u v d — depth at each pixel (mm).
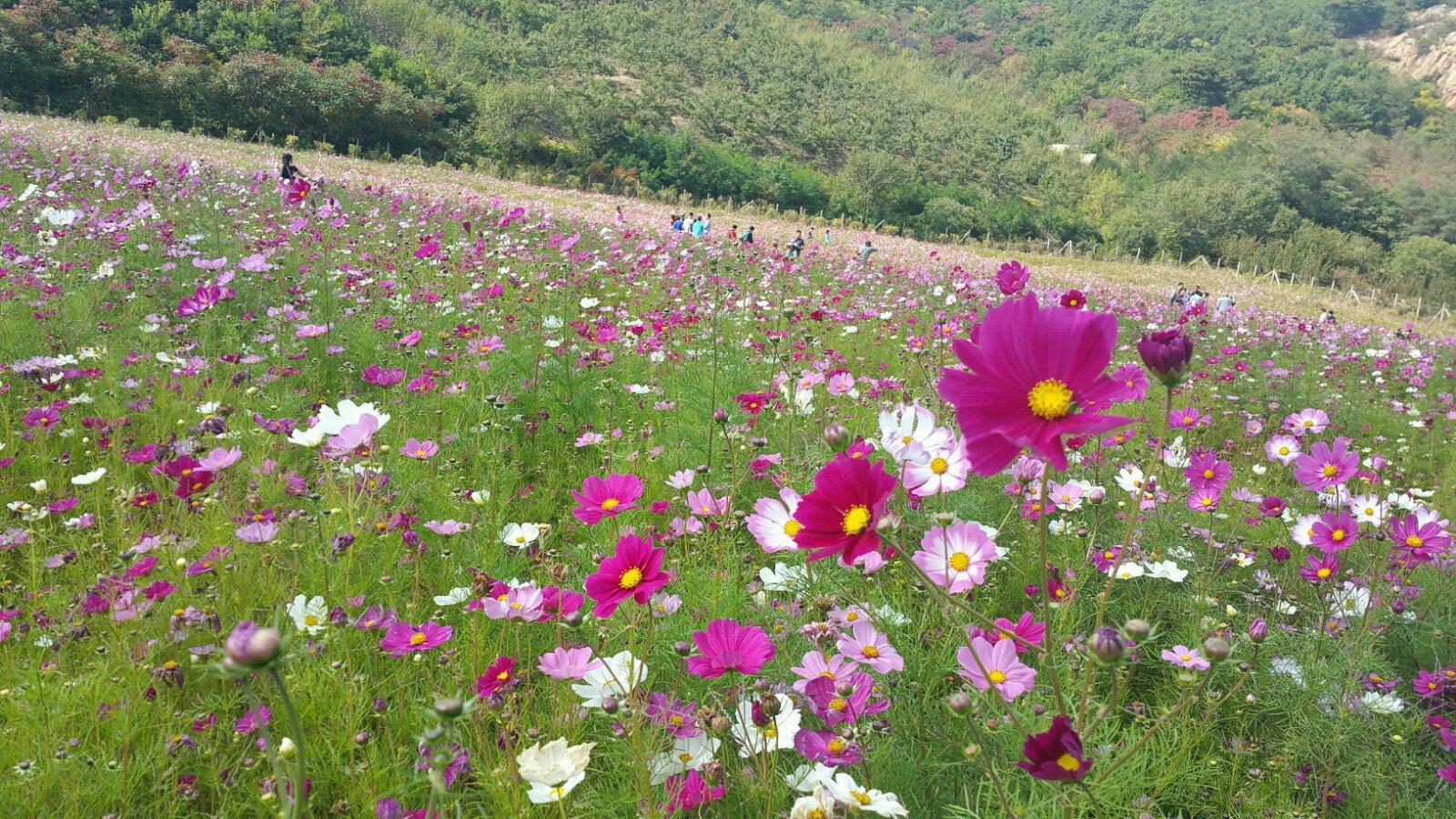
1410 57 145875
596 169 48781
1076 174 87000
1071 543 2877
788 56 111688
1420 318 36906
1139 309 13094
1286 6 156500
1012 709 1748
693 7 119875
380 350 4605
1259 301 31422
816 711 1676
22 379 3539
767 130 79500
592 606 2160
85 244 5992
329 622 1914
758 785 1562
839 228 48469
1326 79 131500
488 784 1596
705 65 96875
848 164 66188
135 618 1938
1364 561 3146
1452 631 2688
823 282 11156
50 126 19328
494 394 3771
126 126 28203
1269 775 2018
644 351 5016
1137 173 96500
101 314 4652
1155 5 160500
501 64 70688
